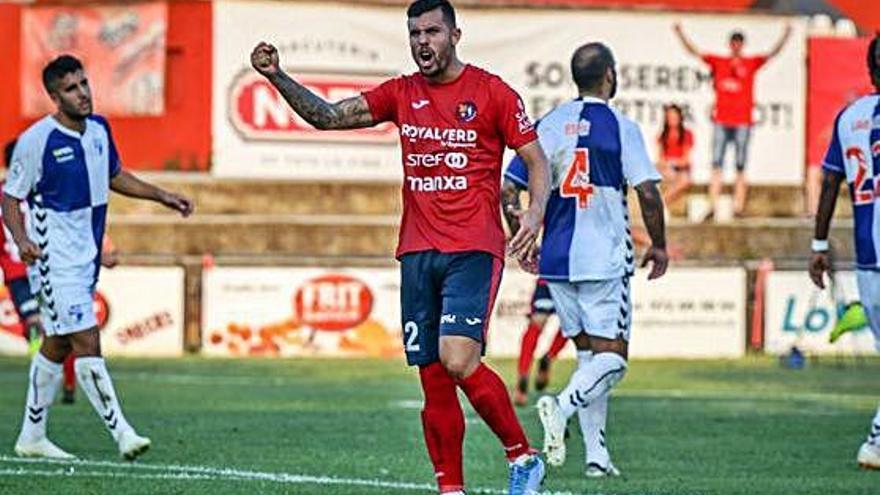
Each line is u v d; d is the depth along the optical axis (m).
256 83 64.06
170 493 25.31
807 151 66.38
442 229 21.88
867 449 30.02
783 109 66.19
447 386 22.36
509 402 22.23
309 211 64.69
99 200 29.89
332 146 64.81
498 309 62.16
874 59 29.08
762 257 65.81
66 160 29.36
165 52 63.75
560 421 26.06
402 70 64.00
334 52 63.59
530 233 21.56
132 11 63.56
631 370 56.56
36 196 29.53
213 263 62.25
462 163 21.83
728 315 63.84
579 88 28.19
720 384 51.16
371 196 65.19
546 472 28.67
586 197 27.75
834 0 69.31
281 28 63.50
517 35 64.19
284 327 62.00
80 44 64.00
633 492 26.28
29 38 64.25
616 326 27.80
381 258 64.50
